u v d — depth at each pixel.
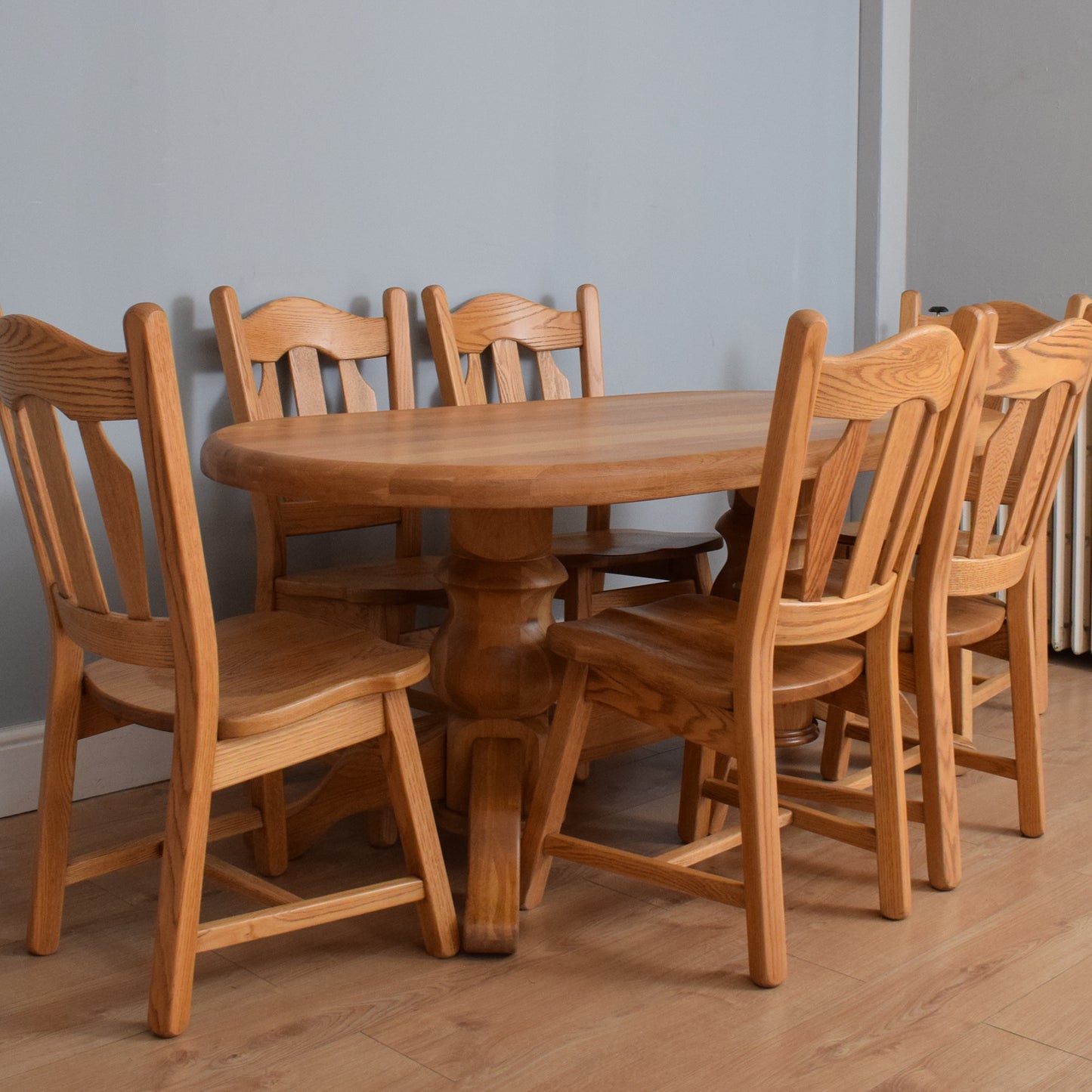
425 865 1.64
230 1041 1.47
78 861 1.70
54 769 1.64
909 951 1.68
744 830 1.55
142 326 1.26
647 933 1.74
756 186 3.37
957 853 1.88
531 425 1.94
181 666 1.38
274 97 2.42
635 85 3.04
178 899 1.44
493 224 2.81
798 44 3.41
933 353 1.54
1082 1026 1.49
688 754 2.06
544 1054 1.44
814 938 1.72
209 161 2.35
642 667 1.62
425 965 1.65
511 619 1.91
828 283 3.61
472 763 1.93
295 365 2.42
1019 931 1.74
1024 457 1.91
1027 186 3.40
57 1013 1.54
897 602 1.70
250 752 1.45
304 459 1.52
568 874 1.94
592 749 2.17
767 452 1.42
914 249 3.68
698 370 3.31
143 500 2.37
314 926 1.77
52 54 2.14
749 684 1.50
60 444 1.40
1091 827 2.11
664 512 3.29
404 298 2.57
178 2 2.28
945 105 3.54
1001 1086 1.37
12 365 1.42
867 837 1.78
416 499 1.43
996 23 3.40
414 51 2.62
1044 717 2.73
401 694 1.59
